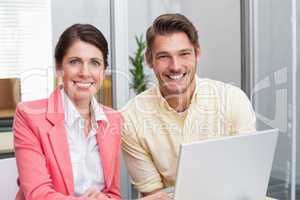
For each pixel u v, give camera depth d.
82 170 1.75
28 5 3.18
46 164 1.67
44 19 3.23
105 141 1.82
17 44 3.17
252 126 2.12
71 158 1.74
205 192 1.46
